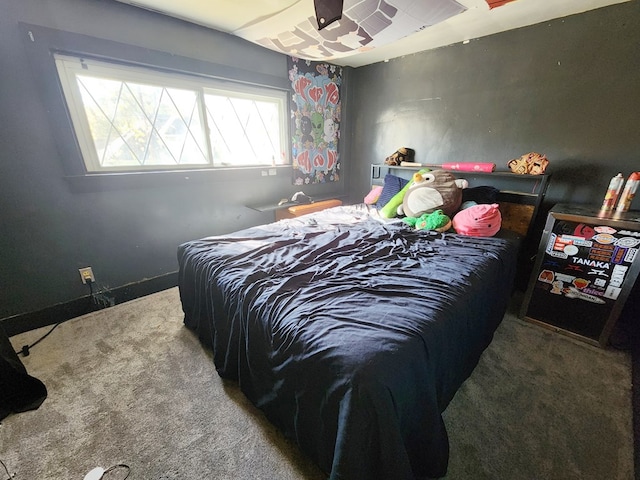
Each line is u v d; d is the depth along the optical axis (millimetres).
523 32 2051
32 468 1036
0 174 1605
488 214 1885
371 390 748
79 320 1936
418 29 1746
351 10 1525
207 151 2453
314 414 928
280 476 1005
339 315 1019
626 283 1517
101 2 1713
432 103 2674
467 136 2502
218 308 1379
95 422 1207
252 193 2857
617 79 1762
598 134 1882
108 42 1768
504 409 1252
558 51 1936
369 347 843
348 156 3584
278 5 1598
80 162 1846
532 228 2143
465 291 1203
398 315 1004
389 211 2428
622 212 1663
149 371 1487
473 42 2301
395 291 1176
